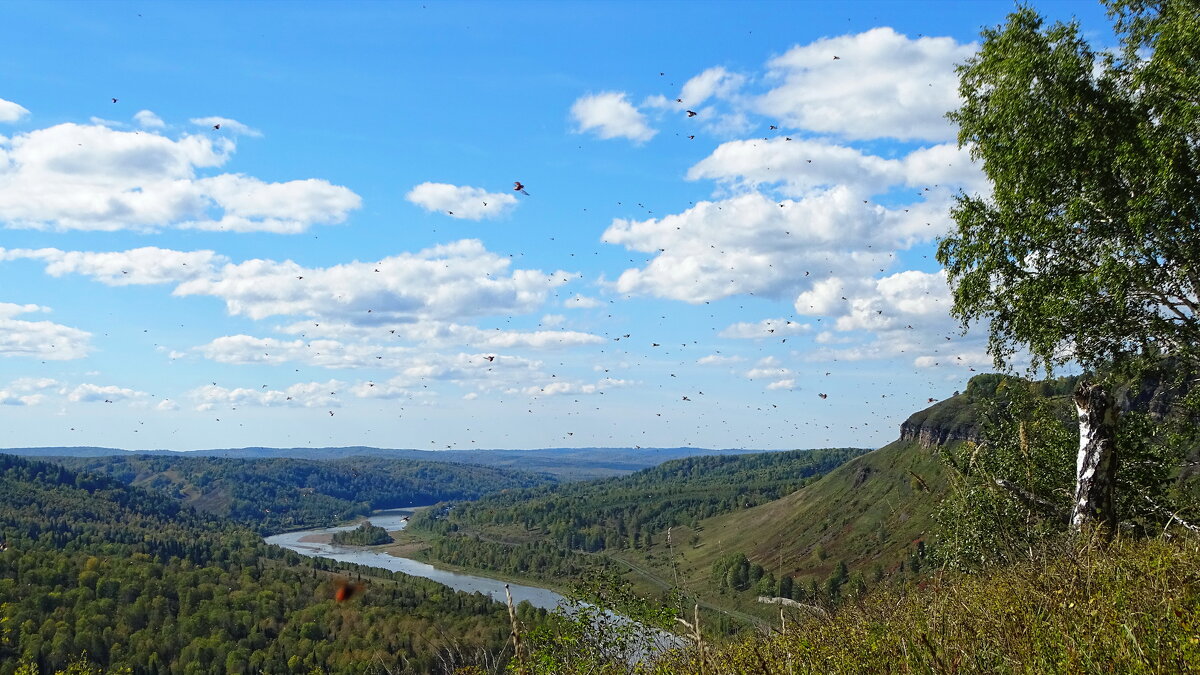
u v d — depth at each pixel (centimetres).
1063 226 1678
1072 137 1645
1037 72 1686
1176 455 1695
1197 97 1470
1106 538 898
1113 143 1620
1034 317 1747
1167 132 1510
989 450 1875
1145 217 1508
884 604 787
